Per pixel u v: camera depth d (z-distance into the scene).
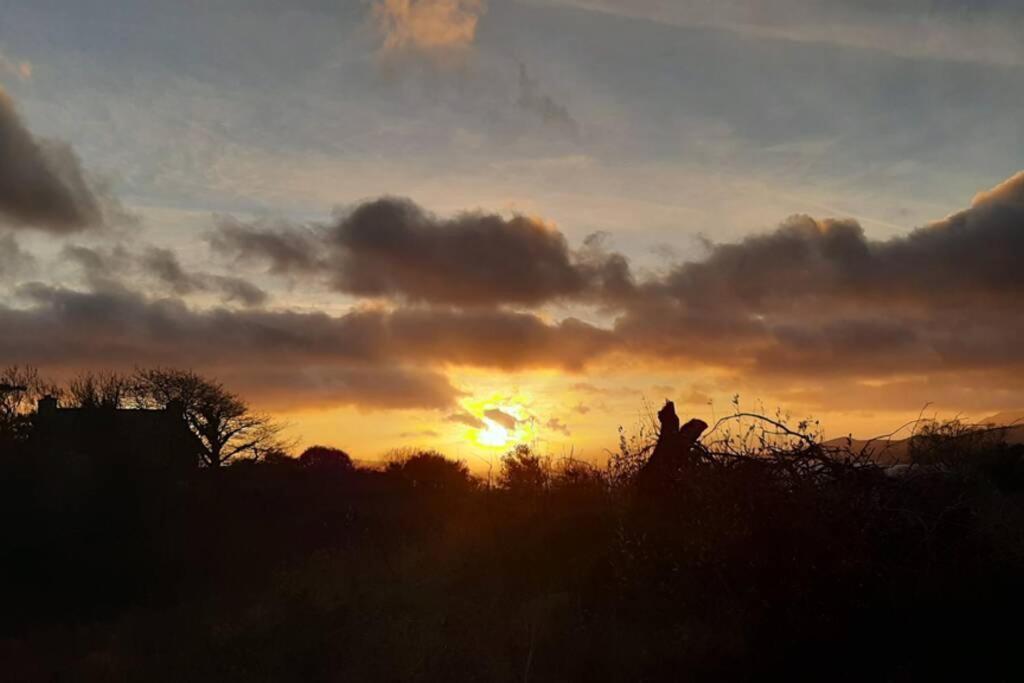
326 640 9.68
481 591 11.66
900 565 8.53
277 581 15.15
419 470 34.78
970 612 8.02
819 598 8.34
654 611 9.53
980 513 9.09
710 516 9.17
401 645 9.23
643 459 12.73
